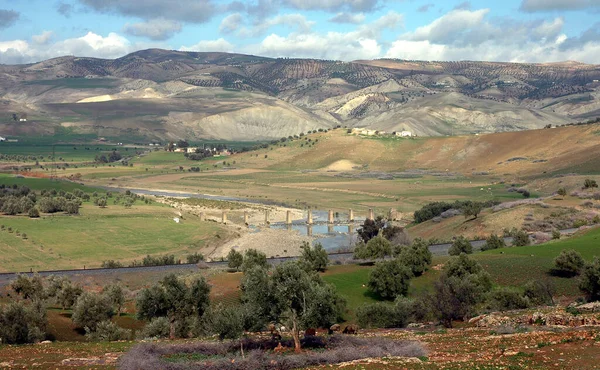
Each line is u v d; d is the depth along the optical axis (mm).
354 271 107688
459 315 69938
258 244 183750
